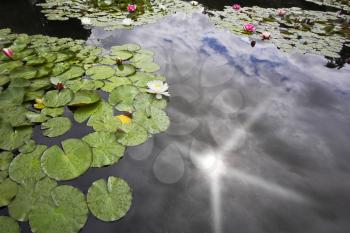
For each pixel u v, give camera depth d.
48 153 1.57
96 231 1.24
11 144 1.65
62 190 1.38
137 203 1.38
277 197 1.47
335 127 2.06
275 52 3.41
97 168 1.55
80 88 2.20
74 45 3.03
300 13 5.51
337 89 2.62
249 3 6.59
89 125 1.85
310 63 3.18
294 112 2.21
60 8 4.54
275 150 1.79
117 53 2.87
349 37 4.22
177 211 1.36
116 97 2.11
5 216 1.26
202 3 6.14
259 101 2.31
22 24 3.76
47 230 1.22
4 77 2.28
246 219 1.34
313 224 1.34
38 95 2.09
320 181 1.58
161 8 4.90
